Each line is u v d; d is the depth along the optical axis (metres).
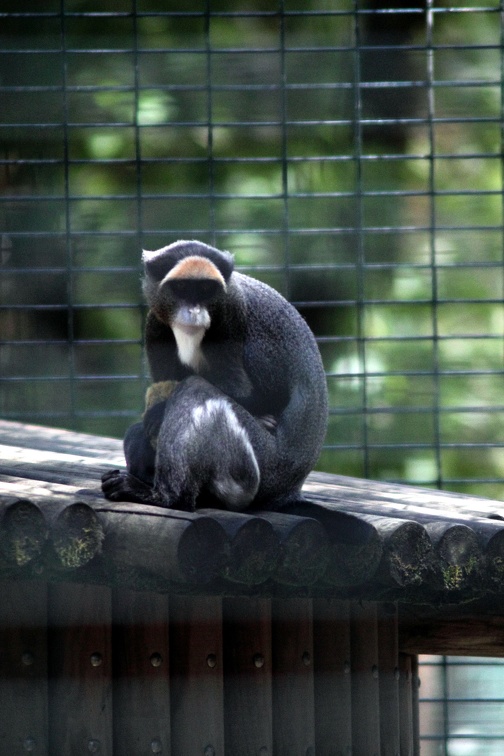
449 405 36.19
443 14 37.59
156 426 16.44
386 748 17.42
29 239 32.25
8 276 32.34
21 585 13.58
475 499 18.89
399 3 37.09
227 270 17.09
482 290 37.84
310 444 16.89
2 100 34.88
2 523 12.02
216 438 15.71
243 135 37.38
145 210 35.97
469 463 36.16
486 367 36.75
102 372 33.91
